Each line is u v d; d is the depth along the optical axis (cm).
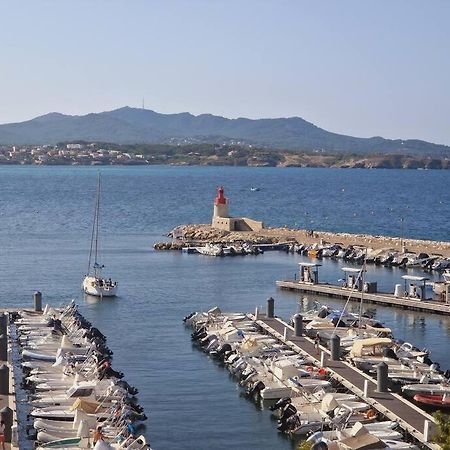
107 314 9019
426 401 5728
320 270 12900
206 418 5584
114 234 17912
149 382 6388
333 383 6091
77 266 12712
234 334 7425
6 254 14088
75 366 6259
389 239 15862
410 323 8888
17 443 4784
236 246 15175
